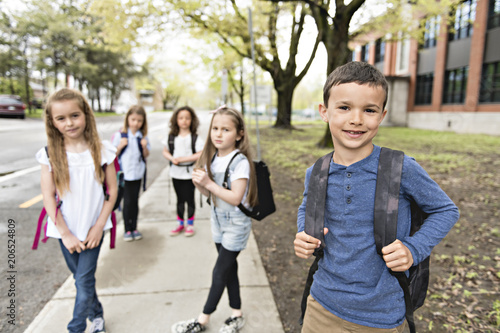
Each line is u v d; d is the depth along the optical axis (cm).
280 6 1295
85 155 193
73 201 191
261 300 258
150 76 4309
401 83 2116
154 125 2131
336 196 118
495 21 1510
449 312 246
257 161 216
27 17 2684
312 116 3756
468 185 613
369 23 1083
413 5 1081
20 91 3294
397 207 108
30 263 315
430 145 1152
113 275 292
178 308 246
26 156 876
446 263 322
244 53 1606
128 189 357
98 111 3759
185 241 365
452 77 1783
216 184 207
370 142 114
